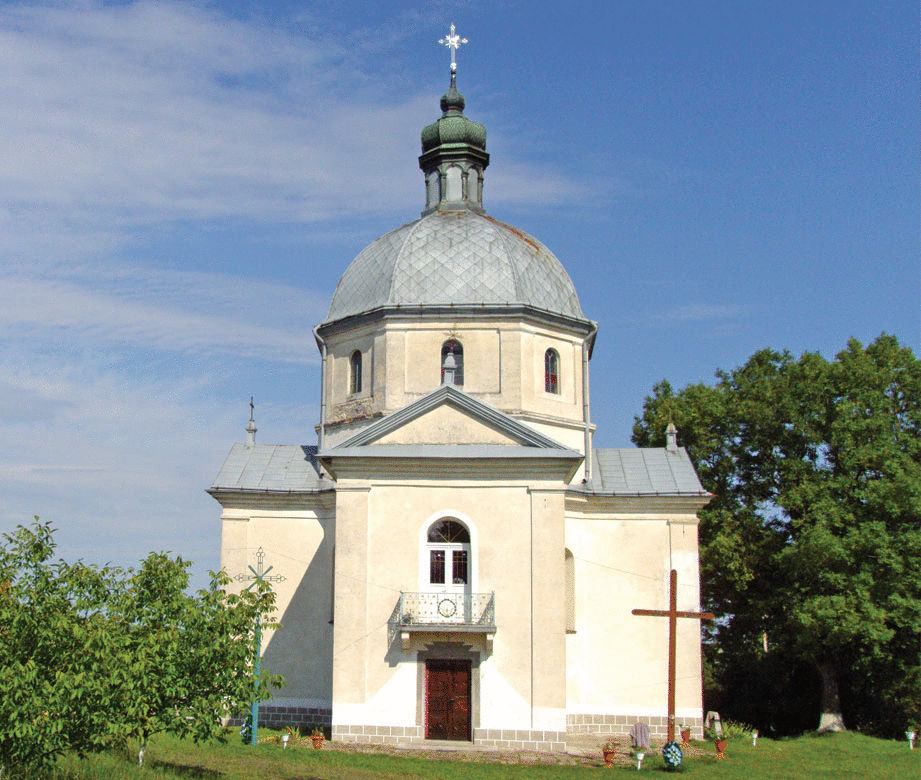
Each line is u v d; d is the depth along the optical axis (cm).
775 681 4547
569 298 3800
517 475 3131
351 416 3641
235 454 3747
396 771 2594
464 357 3556
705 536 4362
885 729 4216
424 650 3053
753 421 4422
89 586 2188
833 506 4000
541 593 3045
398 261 3716
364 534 3105
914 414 4284
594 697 3466
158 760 2527
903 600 3744
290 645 3481
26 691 1891
